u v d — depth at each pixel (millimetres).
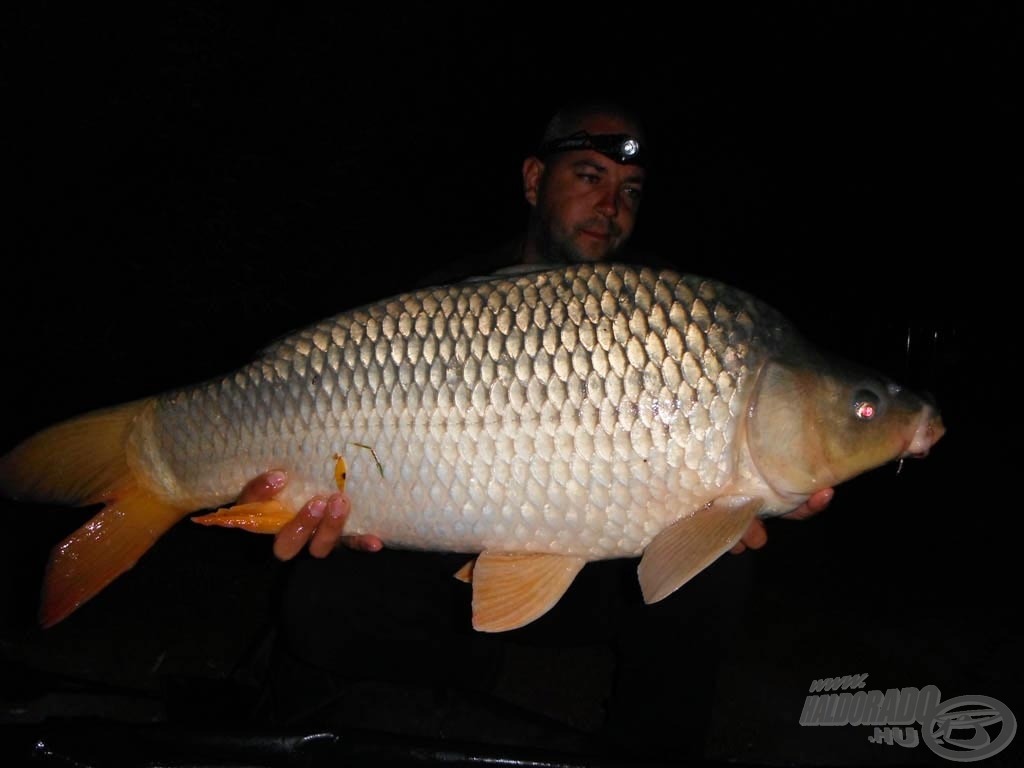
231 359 2113
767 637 1490
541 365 833
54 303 2105
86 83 2012
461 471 845
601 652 1418
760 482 839
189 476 929
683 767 880
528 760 883
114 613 1430
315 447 878
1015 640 1490
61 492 947
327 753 891
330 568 1087
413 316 862
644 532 844
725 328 835
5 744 856
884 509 2209
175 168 2043
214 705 1098
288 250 2119
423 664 1107
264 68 2105
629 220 1202
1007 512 2201
